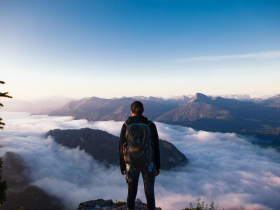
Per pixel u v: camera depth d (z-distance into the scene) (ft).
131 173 11.16
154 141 11.28
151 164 10.82
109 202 21.17
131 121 11.21
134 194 11.21
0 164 13.19
